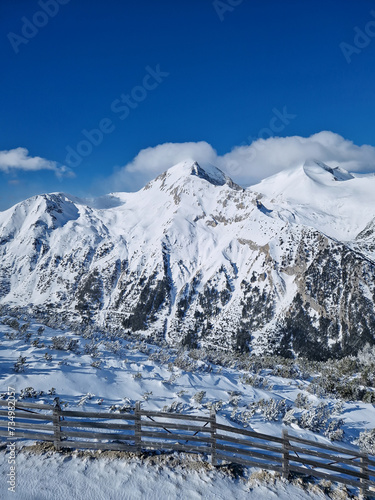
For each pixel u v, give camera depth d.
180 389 18.05
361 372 32.91
